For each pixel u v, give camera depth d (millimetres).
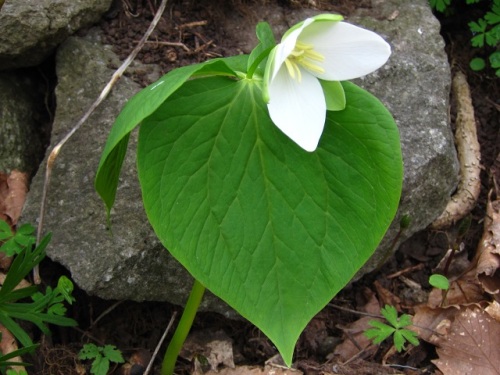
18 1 550
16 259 427
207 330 544
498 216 623
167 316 542
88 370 501
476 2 727
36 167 589
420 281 610
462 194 642
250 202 347
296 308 348
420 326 560
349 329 562
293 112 324
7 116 577
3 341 484
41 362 496
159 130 333
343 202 353
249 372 518
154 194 333
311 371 519
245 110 346
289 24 625
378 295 592
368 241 353
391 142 343
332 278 352
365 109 345
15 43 553
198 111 340
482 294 590
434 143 566
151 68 577
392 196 346
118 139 315
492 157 685
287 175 350
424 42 631
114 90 553
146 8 607
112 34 590
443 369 525
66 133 542
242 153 345
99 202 509
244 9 625
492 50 736
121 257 490
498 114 708
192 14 615
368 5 654
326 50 325
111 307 527
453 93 700
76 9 568
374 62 326
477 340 535
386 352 551
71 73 567
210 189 342
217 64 329
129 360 520
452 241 630
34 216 516
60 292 479
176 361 527
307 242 352
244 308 344
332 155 351
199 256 339
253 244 347
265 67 324
